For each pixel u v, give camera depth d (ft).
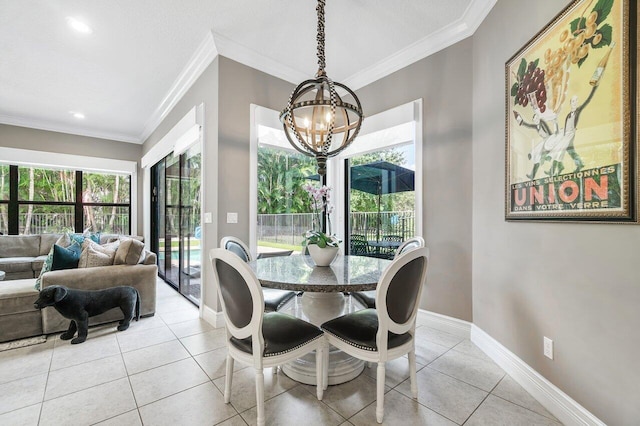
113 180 18.47
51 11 7.44
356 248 11.95
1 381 5.92
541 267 5.38
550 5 5.16
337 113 11.90
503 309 6.56
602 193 4.13
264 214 10.39
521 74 5.90
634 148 3.73
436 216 8.72
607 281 4.11
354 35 8.58
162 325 9.12
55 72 10.53
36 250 15.06
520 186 5.93
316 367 5.49
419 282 5.24
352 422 4.76
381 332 4.72
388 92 10.14
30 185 16.03
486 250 7.27
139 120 15.69
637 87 3.69
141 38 8.63
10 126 15.19
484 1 7.10
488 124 7.21
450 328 8.38
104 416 4.89
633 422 3.76
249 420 4.82
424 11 7.57
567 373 4.76
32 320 8.14
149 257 10.48
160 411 5.02
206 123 9.58
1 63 9.89
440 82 8.64
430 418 4.87
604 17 4.09
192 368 6.48
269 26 8.16
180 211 13.10
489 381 5.99
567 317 4.78
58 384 5.82
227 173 9.01
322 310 6.58
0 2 7.06
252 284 4.45
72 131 16.88
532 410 5.10
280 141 10.66
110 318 9.11
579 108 4.50
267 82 10.10
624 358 3.88
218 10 7.49
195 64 9.86
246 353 4.72
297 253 11.48
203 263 9.65
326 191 7.11
